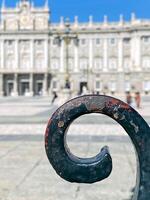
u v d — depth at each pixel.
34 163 10.69
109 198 7.21
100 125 23.73
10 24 134.50
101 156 2.92
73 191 7.76
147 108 43.28
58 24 133.62
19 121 26.52
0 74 133.62
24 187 8.04
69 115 2.88
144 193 2.88
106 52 131.88
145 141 2.89
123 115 2.90
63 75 132.00
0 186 8.11
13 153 12.45
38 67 133.62
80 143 14.97
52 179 8.78
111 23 132.12
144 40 130.75
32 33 133.25
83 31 132.12
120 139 16.34
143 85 130.12
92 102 2.90
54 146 2.88
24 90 134.62
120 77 131.00
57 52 132.75
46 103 62.09
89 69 131.62
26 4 134.00
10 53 134.25
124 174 9.23
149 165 2.88
